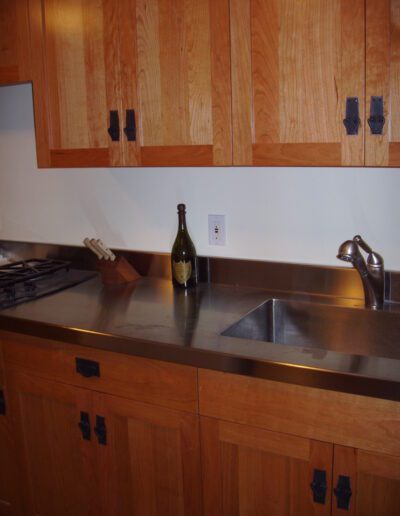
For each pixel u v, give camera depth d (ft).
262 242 6.76
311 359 4.65
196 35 5.51
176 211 7.24
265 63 5.24
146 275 7.51
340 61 4.93
